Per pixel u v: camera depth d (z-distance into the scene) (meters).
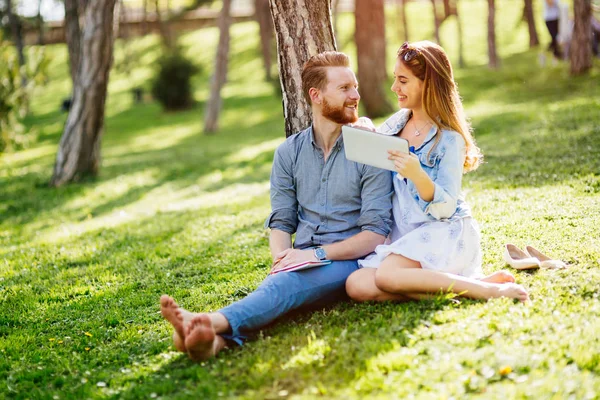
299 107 4.66
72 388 3.13
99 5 11.99
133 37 41.84
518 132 9.59
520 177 6.63
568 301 3.28
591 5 14.69
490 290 3.33
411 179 3.24
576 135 8.30
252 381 2.79
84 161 12.56
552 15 17.44
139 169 13.66
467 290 3.34
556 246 4.28
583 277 3.58
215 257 5.64
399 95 3.58
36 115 29.06
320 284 3.42
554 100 12.81
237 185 10.39
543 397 2.43
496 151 8.35
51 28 42.59
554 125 9.38
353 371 2.76
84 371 3.34
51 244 7.19
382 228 3.54
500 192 6.13
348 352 2.92
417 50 3.46
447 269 3.44
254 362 2.98
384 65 22.83
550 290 3.45
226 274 4.99
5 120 16.62
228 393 2.75
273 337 3.27
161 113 26.98
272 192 3.83
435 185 3.27
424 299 3.37
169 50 27.66
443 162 3.44
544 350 2.79
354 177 3.61
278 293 3.28
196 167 13.20
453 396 2.50
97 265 5.87
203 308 4.20
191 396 2.79
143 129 23.81
